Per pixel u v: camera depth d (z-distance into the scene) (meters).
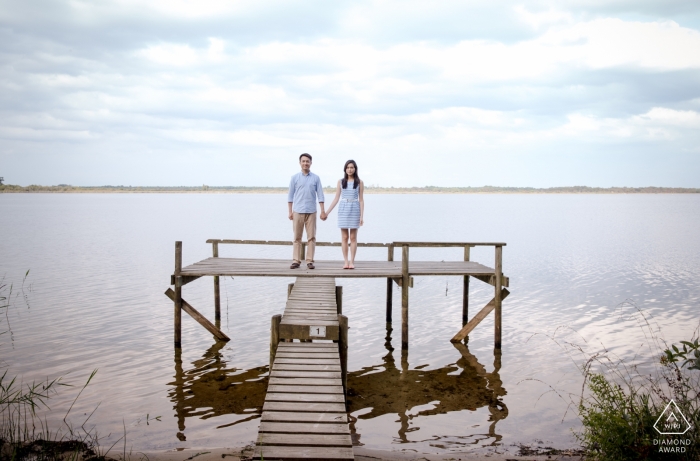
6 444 5.43
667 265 21.75
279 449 4.14
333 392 5.43
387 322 12.53
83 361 8.92
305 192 10.47
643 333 10.92
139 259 22.95
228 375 8.45
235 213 73.12
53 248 27.14
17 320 11.76
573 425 6.46
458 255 27.27
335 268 10.90
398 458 5.40
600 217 67.81
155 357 9.33
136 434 6.07
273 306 14.17
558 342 10.38
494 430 6.32
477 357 9.61
